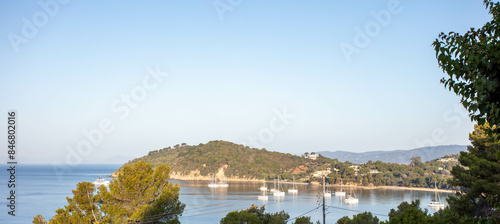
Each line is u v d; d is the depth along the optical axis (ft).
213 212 271.90
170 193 101.14
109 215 95.40
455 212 89.35
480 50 18.66
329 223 231.30
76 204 97.04
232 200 360.48
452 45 19.92
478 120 19.11
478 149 94.02
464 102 19.72
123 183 102.01
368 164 616.80
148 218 94.27
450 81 20.03
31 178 618.03
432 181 481.87
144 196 101.40
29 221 214.48
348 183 561.43
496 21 19.61
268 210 289.33
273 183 620.90
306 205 329.93
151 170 108.58
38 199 316.40
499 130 19.06
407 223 72.49
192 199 353.72
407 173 541.75
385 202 355.15
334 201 371.15
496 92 18.39
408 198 388.98
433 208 309.83
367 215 116.37
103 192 100.83
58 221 91.35
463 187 94.99
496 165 81.05
